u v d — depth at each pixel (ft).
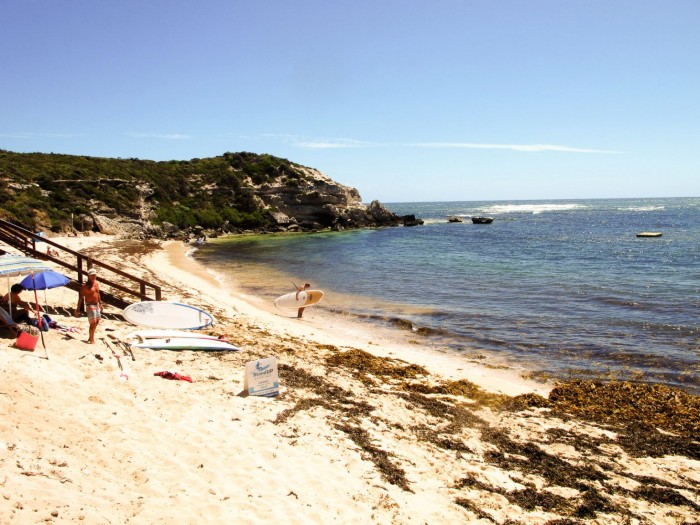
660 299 80.79
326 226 270.67
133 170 242.58
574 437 33.06
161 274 102.58
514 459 29.12
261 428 28.27
